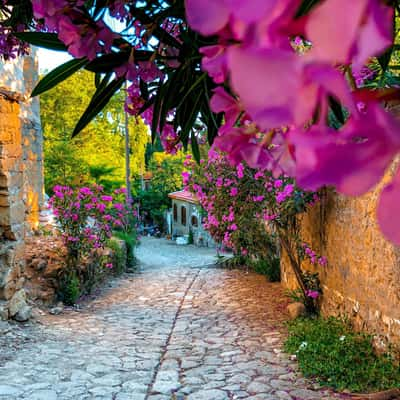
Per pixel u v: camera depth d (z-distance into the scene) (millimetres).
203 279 8211
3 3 1219
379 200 221
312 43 190
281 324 5004
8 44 1599
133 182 19109
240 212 6008
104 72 848
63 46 831
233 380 3488
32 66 8141
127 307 6293
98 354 4129
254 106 185
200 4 209
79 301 6547
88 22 706
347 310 4305
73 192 6699
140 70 859
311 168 201
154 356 4133
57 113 15023
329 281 4867
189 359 4031
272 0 194
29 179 7652
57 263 6285
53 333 4730
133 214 13453
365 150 196
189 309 6055
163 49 948
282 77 184
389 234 214
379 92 223
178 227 19922
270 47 191
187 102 933
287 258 6695
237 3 196
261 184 5566
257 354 4055
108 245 8859
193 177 6258
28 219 7496
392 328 3377
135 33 960
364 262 3865
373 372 3162
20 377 3445
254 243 6793
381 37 182
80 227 6633
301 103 187
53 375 3539
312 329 4148
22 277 5102
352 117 196
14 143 4906
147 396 3248
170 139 1059
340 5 185
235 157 369
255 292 6742
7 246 4742
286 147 325
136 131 16828
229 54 188
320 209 5051
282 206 5172
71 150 13156
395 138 188
